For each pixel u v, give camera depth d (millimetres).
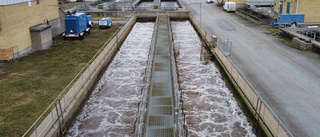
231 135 15773
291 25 37688
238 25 42594
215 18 49844
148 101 18172
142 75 25047
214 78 23953
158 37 35469
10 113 16000
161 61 26000
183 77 24141
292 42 30734
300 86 19469
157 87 20266
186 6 66250
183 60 28703
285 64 24062
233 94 20484
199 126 16719
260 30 38562
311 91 18672
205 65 27156
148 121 15844
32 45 29266
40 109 16453
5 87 19594
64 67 23766
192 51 31828
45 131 13727
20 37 26766
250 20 46750
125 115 18156
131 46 35031
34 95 18328
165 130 14938
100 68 24281
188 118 17609
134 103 19781
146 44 35938
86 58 26344
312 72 22109
